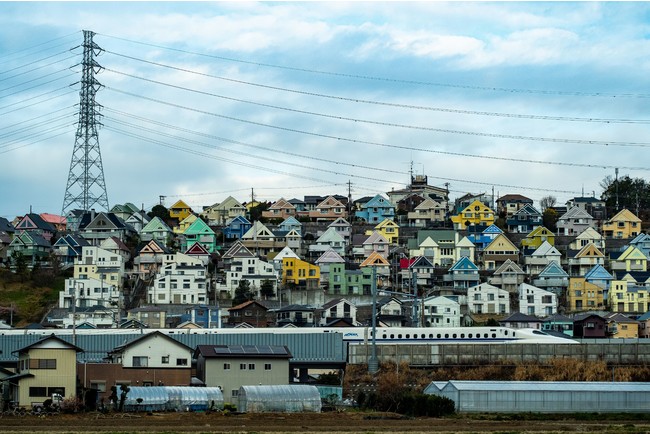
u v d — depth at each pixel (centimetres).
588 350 11819
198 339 11769
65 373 9175
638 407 9431
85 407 8900
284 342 11719
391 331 12794
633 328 16025
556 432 7619
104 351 11725
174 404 9094
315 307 17250
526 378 11325
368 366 11338
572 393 9375
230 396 10081
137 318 16038
